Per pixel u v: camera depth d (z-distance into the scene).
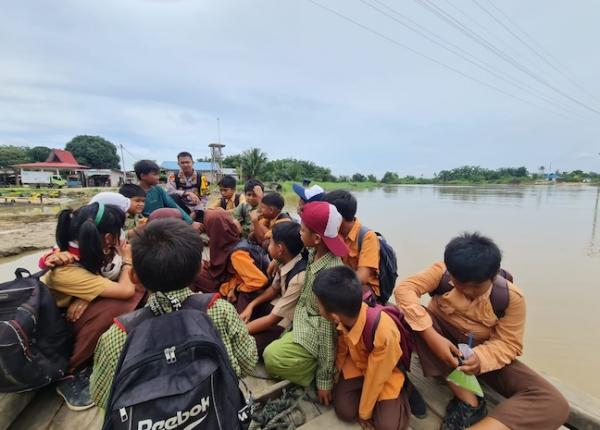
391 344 1.58
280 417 1.77
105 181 40.78
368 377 1.63
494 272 1.60
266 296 2.49
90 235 1.85
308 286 2.07
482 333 1.90
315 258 2.16
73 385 1.84
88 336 1.89
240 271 2.53
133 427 0.87
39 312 1.65
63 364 1.80
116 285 1.98
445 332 2.06
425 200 32.31
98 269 1.99
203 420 0.97
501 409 1.65
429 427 1.79
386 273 2.49
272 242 2.28
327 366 1.81
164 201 4.23
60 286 1.90
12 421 1.68
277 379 2.12
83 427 1.68
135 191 3.47
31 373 1.60
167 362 0.92
